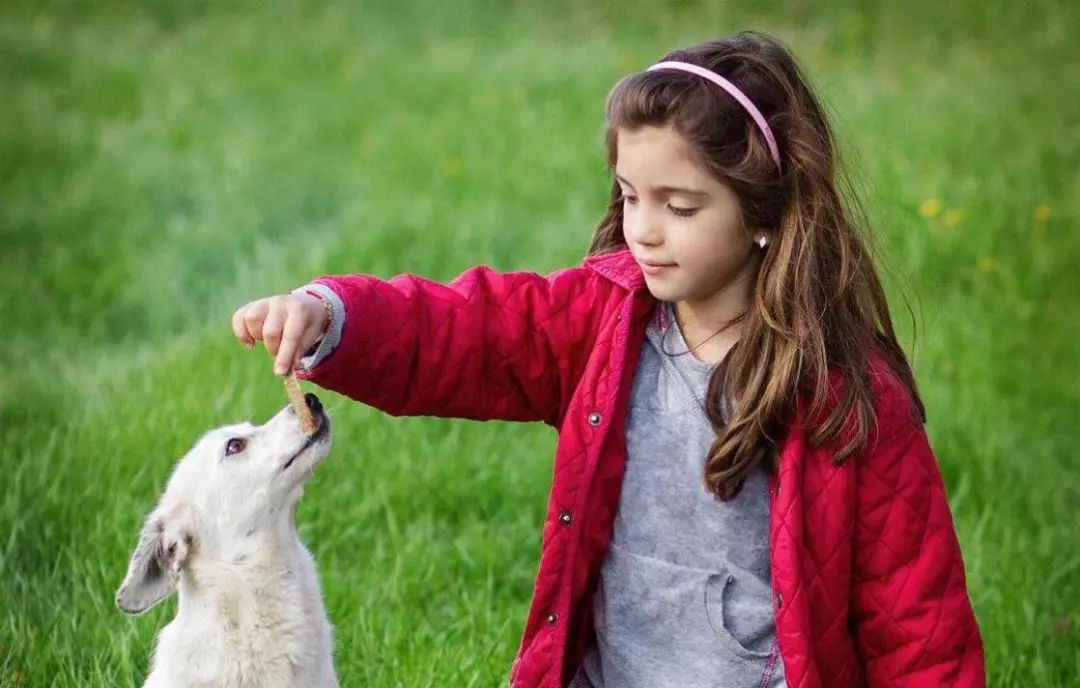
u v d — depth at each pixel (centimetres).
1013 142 1386
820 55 1758
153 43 1984
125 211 1414
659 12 2008
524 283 459
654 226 420
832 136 443
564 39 1970
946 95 1547
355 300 427
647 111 412
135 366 1022
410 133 1570
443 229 1239
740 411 423
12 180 1467
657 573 440
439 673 620
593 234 489
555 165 1437
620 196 475
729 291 441
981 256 1148
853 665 441
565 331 454
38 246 1324
